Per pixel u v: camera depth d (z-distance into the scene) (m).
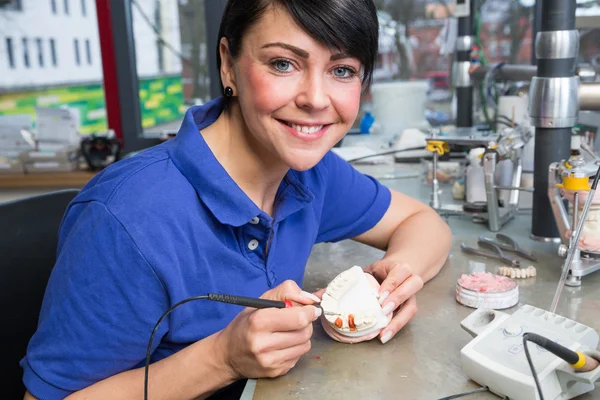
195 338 0.84
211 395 0.89
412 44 2.66
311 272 1.14
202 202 0.83
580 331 0.71
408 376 0.74
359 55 0.76
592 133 1.56
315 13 0.70
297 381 0.74
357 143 2.34
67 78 2.70
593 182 0.92
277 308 0.75
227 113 0.88
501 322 0.75
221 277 0.86
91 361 0.76
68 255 0.77
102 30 2.63
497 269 1.08
